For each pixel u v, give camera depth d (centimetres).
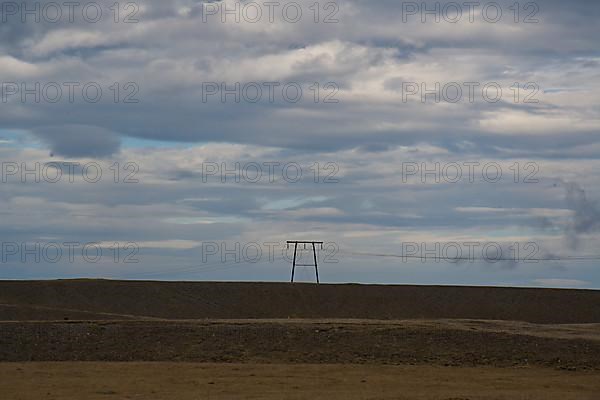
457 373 5094
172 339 6056
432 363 5544
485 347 5781
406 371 5166
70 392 4256
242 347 5891
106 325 6306
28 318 8400
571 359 5556
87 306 10581
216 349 5875
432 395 4159
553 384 4675
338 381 4697
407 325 6319
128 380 4716
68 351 5894
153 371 5109
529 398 4094
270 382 4641
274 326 6225
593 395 4256
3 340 5981
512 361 5566
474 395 4178
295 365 5434
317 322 6525
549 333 6291
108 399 4022
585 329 6650
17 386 4469
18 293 10512
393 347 5809
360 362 5591
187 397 4088
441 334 5997
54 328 6212
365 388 4422
